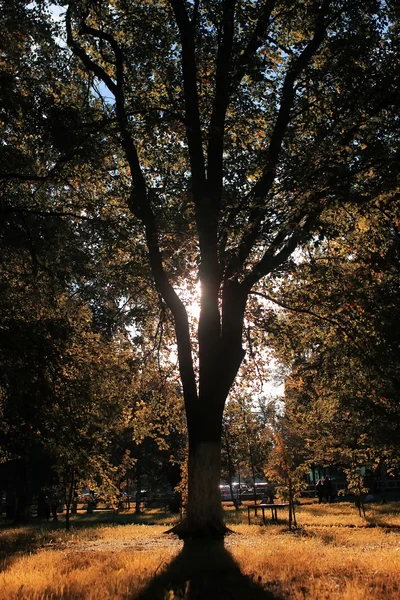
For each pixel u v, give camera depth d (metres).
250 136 16.27
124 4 15.56
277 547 10.70
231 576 7.56
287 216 11.45
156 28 14.94
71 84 16.03
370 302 14.16
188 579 7.41
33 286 16.97
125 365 18.67
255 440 26.69
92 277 16.50
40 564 9.34
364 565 8.20
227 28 14.23
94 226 15.74
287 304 16.08
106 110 15.04
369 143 11.77
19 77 14.03
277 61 16.03
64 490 22.72
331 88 14.18
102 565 8.77
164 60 15.51
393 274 13.83
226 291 13.52
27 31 13.24
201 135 14.62
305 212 11.22
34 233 15.27
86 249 16.92
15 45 13.45
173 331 18.14
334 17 14.05
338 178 11.04
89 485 20.89
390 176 10.72
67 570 8.54
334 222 14.01
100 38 16.08
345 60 13.28
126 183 17.17
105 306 18.83
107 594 6.60
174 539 12.63
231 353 13.10
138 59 15.58
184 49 14.22
